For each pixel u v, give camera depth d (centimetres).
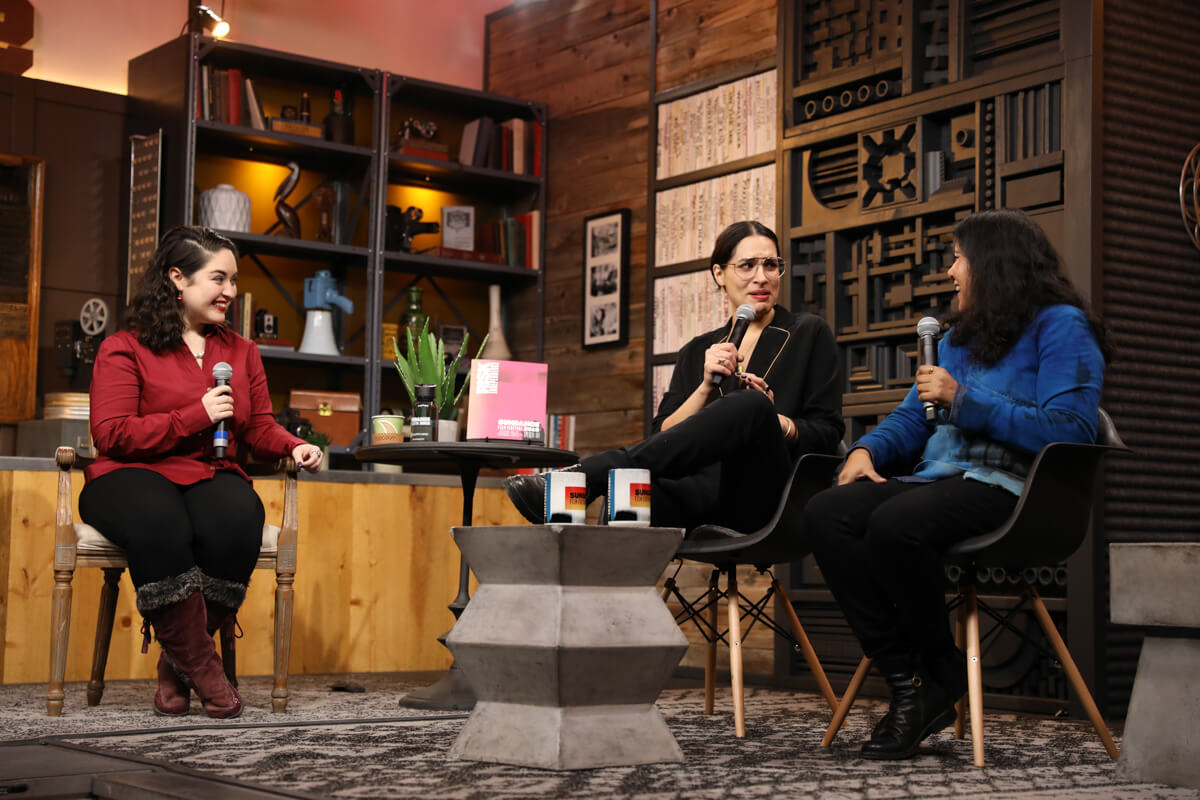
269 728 263
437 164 568
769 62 473
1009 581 348
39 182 523
